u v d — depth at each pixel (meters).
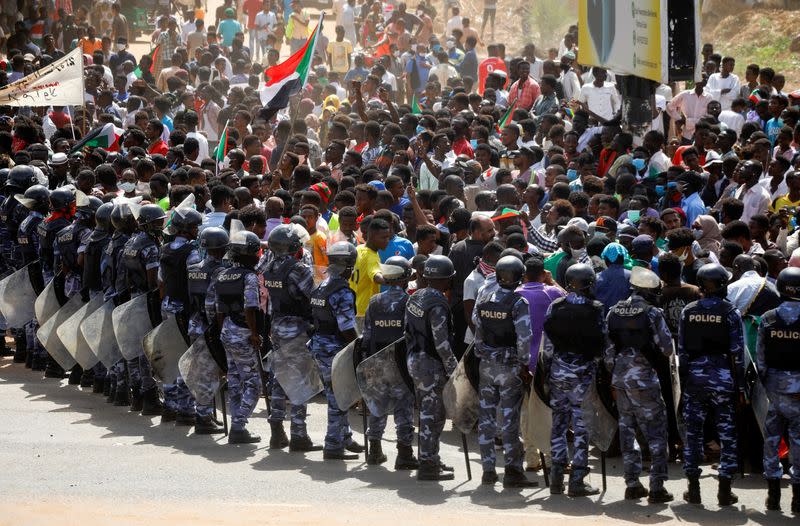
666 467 25.14
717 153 43.81
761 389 25.19
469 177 39.94
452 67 75.56
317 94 73.62
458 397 26.67
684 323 25.12
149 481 26.53
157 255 32.94
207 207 38.16
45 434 31.19
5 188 41.78
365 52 87.44
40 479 26.53
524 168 41.38
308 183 39.38
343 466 28.36
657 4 43.78
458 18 94.69
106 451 29.47
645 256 27.23
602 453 26.11
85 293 36.00
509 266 25.62
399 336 27.39
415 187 42.69
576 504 25.03
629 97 47.03
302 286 29.02
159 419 33.34
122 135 50.06
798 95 52.56
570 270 25.27
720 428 25.03
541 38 113.25
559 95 60.31
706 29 104.00
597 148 46.00
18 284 38.75
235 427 30.38
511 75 62.91
